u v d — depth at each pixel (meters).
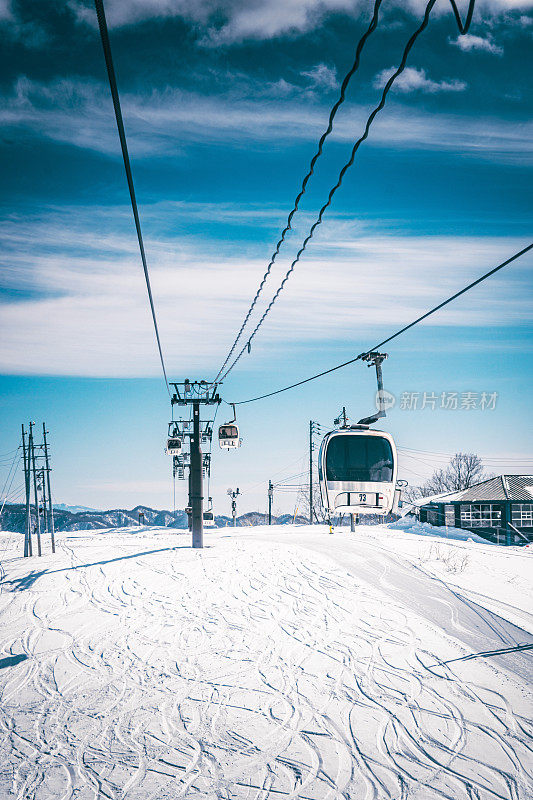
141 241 9.08
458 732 10.84
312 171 6.98
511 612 19.47
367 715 11.62
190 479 34.56
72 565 29.58
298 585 23.70
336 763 9.67
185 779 9.14
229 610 20.00
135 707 12.09
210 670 14.28
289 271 10.66
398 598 21.44
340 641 16.45
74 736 10.73
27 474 38.19
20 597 22.41
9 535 57.41
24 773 9.35
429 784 8.99
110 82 5.70
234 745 10.35
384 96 5.48
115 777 9.21
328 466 23.27
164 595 22.31
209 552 32.16
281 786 8.92
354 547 33.59
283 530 49.38
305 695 12.66
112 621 18.80
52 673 14.16
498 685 13.12
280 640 16.61
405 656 15.12
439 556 30.05
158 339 16.30
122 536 48.72
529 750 10.13
